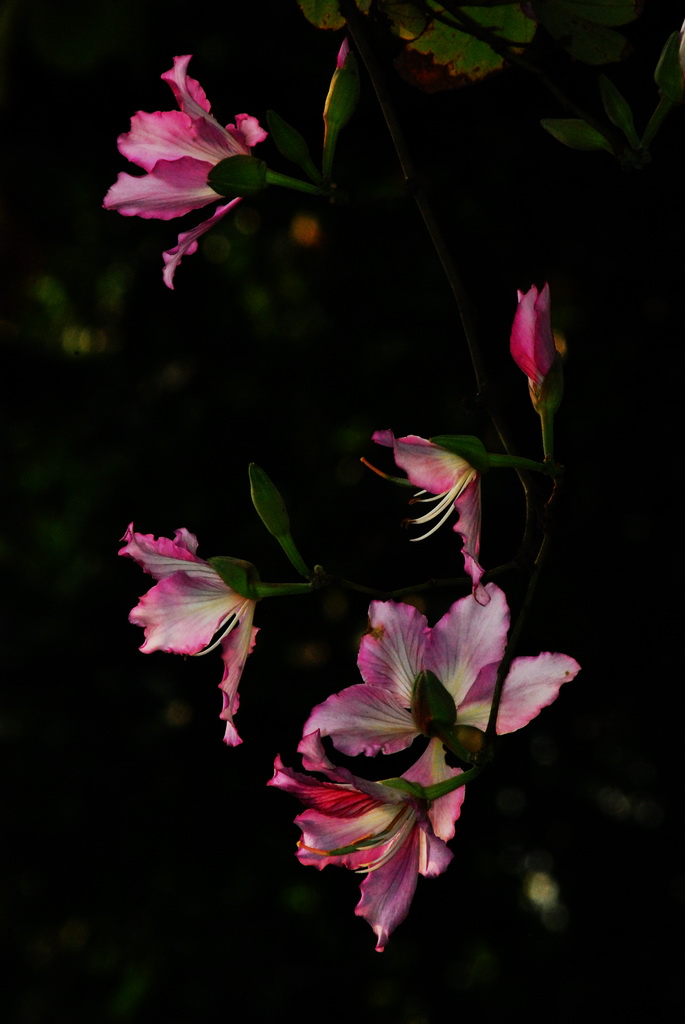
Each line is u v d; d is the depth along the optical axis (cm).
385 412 224
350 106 122
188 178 124
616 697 222
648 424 216
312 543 225
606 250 214
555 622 215
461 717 116
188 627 119
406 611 116
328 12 131
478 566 116
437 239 123
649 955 224
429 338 221
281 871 225
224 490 232
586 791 230
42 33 188
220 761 229
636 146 122
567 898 229
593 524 217
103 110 215
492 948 230
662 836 226
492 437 215
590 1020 222
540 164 212
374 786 111
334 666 226
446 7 126
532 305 115
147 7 194
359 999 227
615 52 129
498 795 231
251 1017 221
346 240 224
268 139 213
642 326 215
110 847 231
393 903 113
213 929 224
